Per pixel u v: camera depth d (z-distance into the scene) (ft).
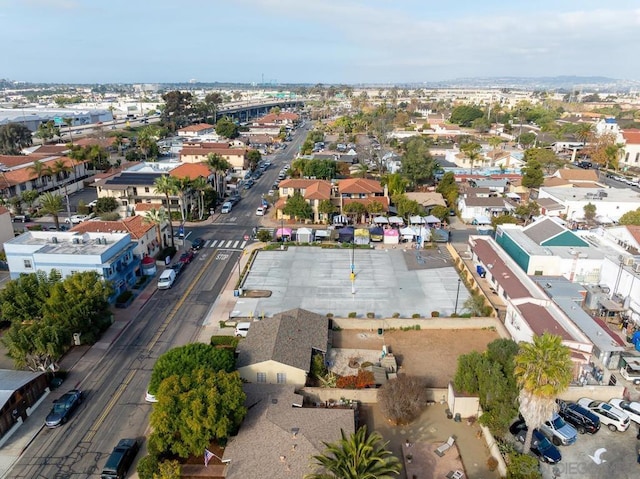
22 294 182.80
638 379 164.96
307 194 342.64
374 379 162.30
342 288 240.12
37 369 163.53
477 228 329.52
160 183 284.61
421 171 420.77
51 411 145.79
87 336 182.09
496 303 221.46
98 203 344.08
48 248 223.51
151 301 223.30
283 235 304.50
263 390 149.28
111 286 202.69
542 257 235.20
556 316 189.57
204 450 125.39
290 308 218.38
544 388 112.37
